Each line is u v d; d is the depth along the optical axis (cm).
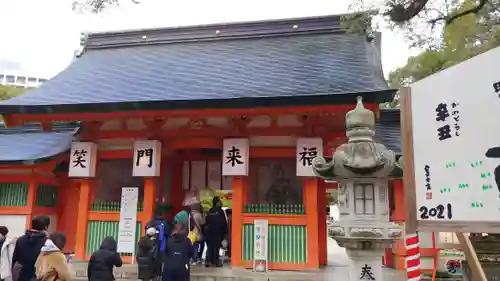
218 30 1602
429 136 386
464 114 362
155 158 1168
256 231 1045
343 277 959
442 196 369
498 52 344
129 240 1123
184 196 1407
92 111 1127
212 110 1077
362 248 568
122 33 1698
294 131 1128
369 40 1418
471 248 416
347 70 1189
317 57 1320
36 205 1295
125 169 1261
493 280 748
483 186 344
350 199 590
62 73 1489
